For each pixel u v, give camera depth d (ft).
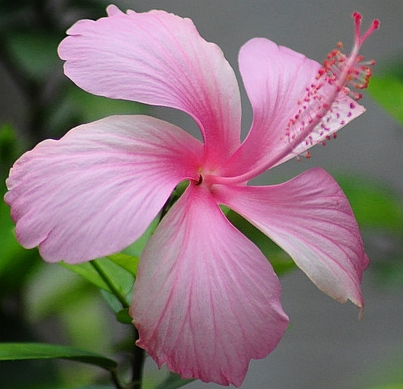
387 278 3.20
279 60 2.22
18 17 3.40
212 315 1.97
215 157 2.11
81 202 1.94
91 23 2.08
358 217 3.07
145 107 3.17
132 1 4.27
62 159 1.97
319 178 2.12
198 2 4.38
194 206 2.03
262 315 1.98
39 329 3.76
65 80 3.30
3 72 4.19
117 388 2.18
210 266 1.99
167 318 1.96
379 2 4.37
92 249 1.92
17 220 1.94
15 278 2.65
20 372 2.65
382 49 4.38
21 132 4.18
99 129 2.00
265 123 2.16
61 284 2.98
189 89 2.10
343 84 2.10
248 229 2.25
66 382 2.79
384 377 3.30
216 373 1.96
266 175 3.95
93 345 3.21
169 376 2.21
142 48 2.08
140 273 1.96
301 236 2.07
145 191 1.98
